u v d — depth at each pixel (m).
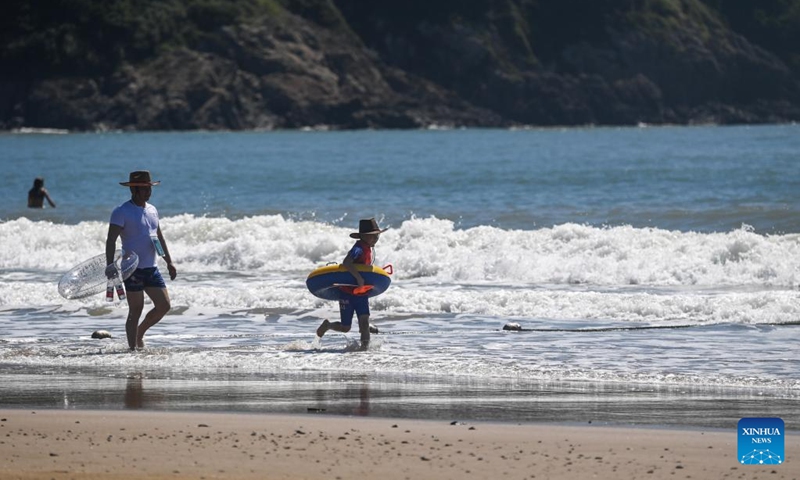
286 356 40.47
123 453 25.06
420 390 34.06
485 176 157.88
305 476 23.12
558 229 71.31
